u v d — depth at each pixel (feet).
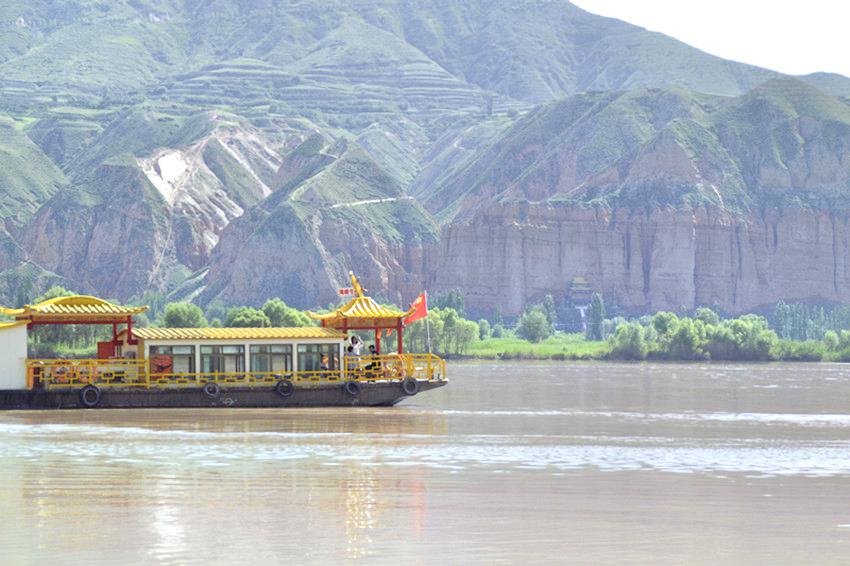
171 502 454.81
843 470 569.23
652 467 574.97
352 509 441.27
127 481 512.22
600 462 593.01
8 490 484.33
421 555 362.33
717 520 425.69
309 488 493.77
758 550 375.04
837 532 404.98
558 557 361.71
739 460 609.83
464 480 520.83
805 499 474.49
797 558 363.97
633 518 427.33
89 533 393.70
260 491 485.15
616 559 359.87
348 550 369.09
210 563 350.64
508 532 399.03
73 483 505.25
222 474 535.19
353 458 599.57
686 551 371.97
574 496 477.36
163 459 589.73
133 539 384.06
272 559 355.97
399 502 458.50
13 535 389.80
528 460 597.93
